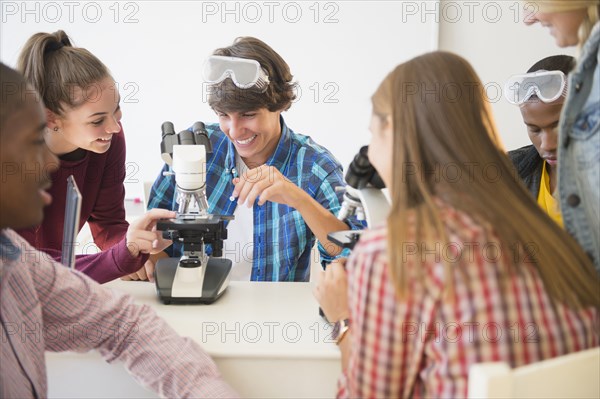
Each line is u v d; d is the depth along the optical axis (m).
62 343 1.33
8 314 1.10
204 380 1.29
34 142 1.05
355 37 3.37
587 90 1.17
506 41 3.45
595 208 1.17
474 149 1.07
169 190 2.04
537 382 0.92
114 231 2.15
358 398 1.06
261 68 1.83
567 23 1.21
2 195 1.03
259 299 1.67
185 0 3.28
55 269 1.30
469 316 0.96
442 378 0.98
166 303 1.61
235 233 2.04
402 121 1.09
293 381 1.39
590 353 0.96
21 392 1.10
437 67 1.10
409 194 1.09
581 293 1.05
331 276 1.40
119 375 1.42
